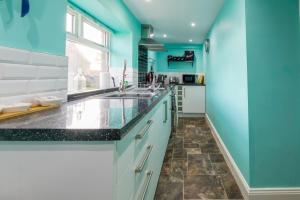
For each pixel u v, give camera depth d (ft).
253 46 6.06
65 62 5.23
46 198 2.36
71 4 7.56
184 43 22.13
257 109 6.08
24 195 2.38
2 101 3.47
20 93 3.83
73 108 4.24
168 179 7.46
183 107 20.21
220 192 6.63
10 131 2.36
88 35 9.25
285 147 6.07
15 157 2.38
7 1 3.58
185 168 8.41
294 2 5.99
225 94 9.71
